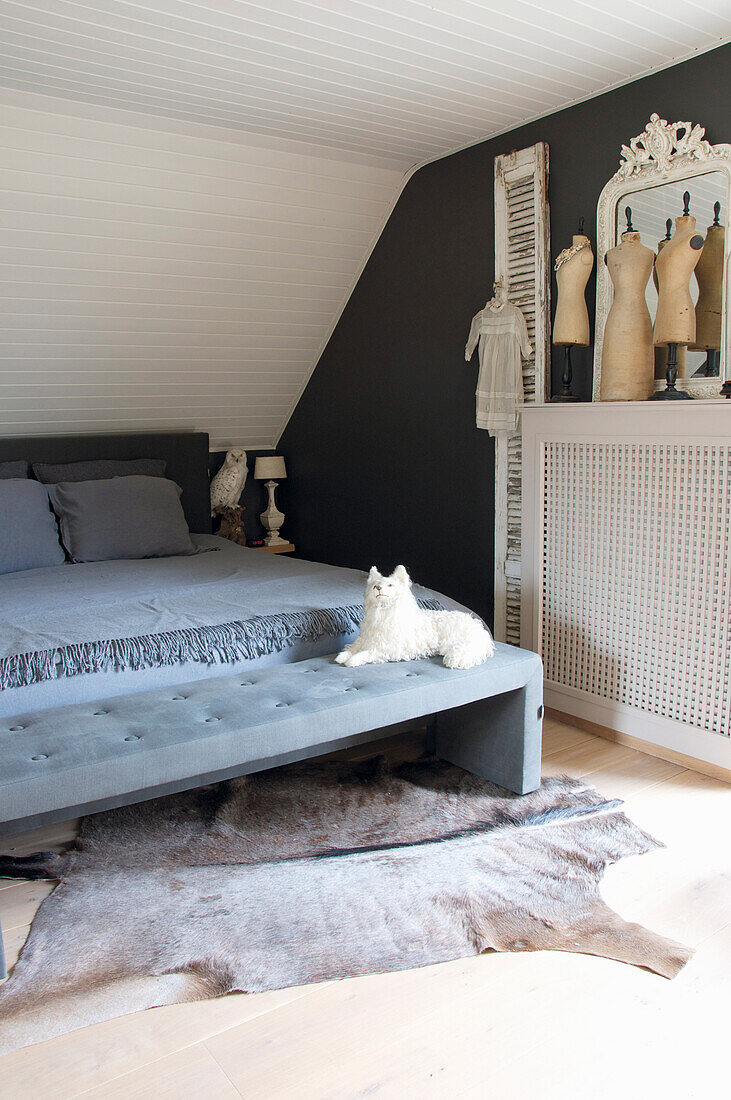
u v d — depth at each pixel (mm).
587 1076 1483
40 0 2191
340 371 4500
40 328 3654
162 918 1924
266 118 3119
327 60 2629
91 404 4199
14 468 3844
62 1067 1513
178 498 3988
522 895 2014
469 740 2699
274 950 1815
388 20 2361
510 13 2340
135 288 3701
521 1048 1549
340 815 2418
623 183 2904
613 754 2867
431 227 3771
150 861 2172
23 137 2939
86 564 3529
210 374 4371
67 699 2162
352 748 2959
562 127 3121
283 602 2758
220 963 1772
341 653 2484
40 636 2367
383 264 4090
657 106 2789
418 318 3908
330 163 3600
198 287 3857
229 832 2320
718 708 2631
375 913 1944
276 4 2246
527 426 3176
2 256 3293
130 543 3674
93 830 2334
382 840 2273
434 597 2889
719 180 2617
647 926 1896
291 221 3771
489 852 2207
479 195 3498
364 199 3867
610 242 2971
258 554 3793
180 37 2439
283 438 5094
